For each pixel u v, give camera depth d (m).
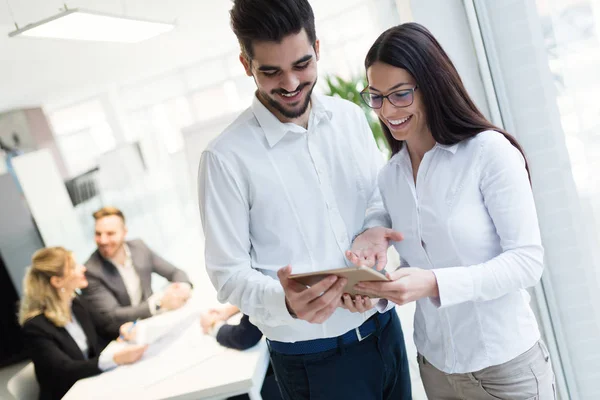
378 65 1.08
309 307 1.01
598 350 1.78
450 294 1.04
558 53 1.53
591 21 1.37
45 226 4.00
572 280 1.74
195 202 3.23
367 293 1.04
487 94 1.77
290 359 1.35
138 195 4.50
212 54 6.31
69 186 4.18
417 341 1.33
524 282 1.06
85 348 2.80
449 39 1.75
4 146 5.22
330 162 1.33
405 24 1.10
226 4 3.74
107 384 2.21
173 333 2.57
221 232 1.26
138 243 3.39
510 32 1.64
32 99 5.18
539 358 1.19
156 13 3.44
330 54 5.98
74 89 5.48
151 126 6.97
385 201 1.30
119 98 6.45
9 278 3.95
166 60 5.57
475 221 1.11
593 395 1.85
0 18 2.60
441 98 1.08
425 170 1.16
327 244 1.32
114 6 3.07
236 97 6.88
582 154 1.54
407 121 1.13
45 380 2.52
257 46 1.09
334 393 1.35
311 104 1.32
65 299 2.74
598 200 1.55
